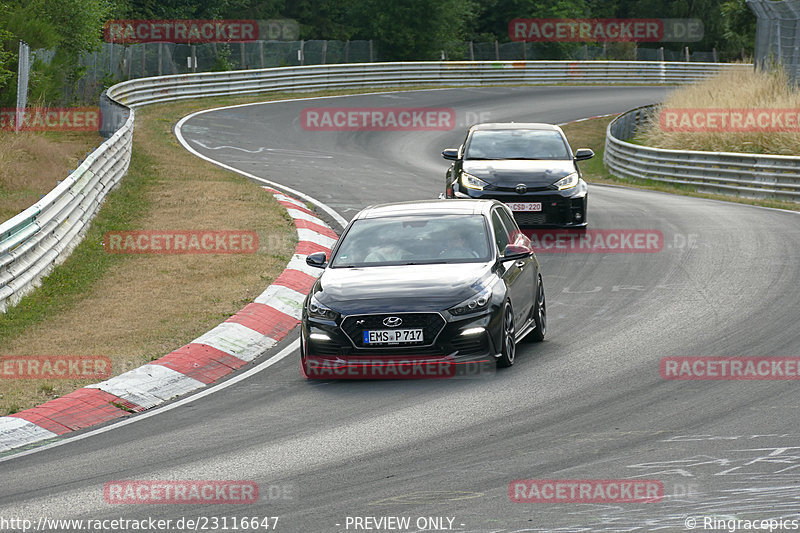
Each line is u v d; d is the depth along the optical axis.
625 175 110.56
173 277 52.38
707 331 38.78
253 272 53.06
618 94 197.00
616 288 48.38
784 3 122.12
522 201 59.62
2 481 26.02
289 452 26.75
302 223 66.75
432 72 192.62
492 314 33.75
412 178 94.94
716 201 82.12
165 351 39.12
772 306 42.34
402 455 25.77
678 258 54.94
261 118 139.88
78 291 49.78
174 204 73.38
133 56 165.38
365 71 181.25
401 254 36.69
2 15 111.00
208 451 27.42
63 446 29.23
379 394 32.38
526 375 33.69
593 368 34.22
